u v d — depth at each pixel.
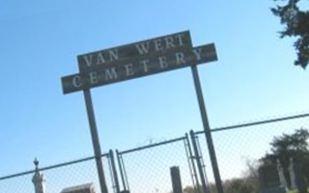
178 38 24.83
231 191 26.23
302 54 27.34
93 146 23.73
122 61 24.83
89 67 24.67
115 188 20.91
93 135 23.84
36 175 21.50
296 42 27.45
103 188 21.27
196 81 24.09
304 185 22.28
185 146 21.14
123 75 24.69
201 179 20.94
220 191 21.31
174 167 21.03
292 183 23.81
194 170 21.02
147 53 24.86
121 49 24.89
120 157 21.03
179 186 20.89
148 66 24.75
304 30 27.25
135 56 24.86
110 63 24.78
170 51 24.77
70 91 24.45
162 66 24.67
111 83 24.64
